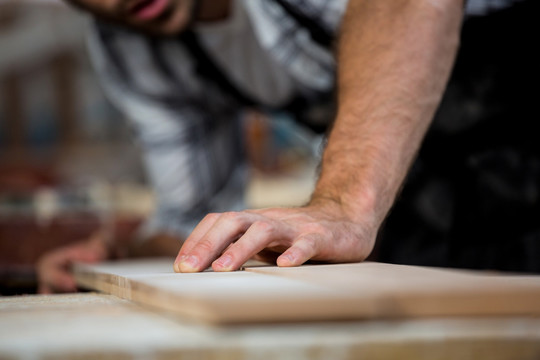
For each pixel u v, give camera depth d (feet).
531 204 4.15
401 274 1.79
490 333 1.17
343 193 2.50
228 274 1.89
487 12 3.96
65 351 1.04
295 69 4.58
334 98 2.92
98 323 1.29
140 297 1.63
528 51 3.99
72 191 5.33
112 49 4.87
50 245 4.83
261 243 2.15
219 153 5.29
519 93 4.07
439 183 4.37
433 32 2.61
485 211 4.26
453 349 1.12
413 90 2.58
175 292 1.35
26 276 4.16
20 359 1.02
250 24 4.49
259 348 1.06
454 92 4.18
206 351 1.05
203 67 4.76
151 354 1.04
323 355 1.07
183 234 5.13
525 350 1.16
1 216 4.97
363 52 2.73
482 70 4.10
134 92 4.99
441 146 4.30
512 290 1.31
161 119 5.03
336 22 4.25
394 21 2.67
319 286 1.44
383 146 2.54
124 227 5.28
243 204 5.59
